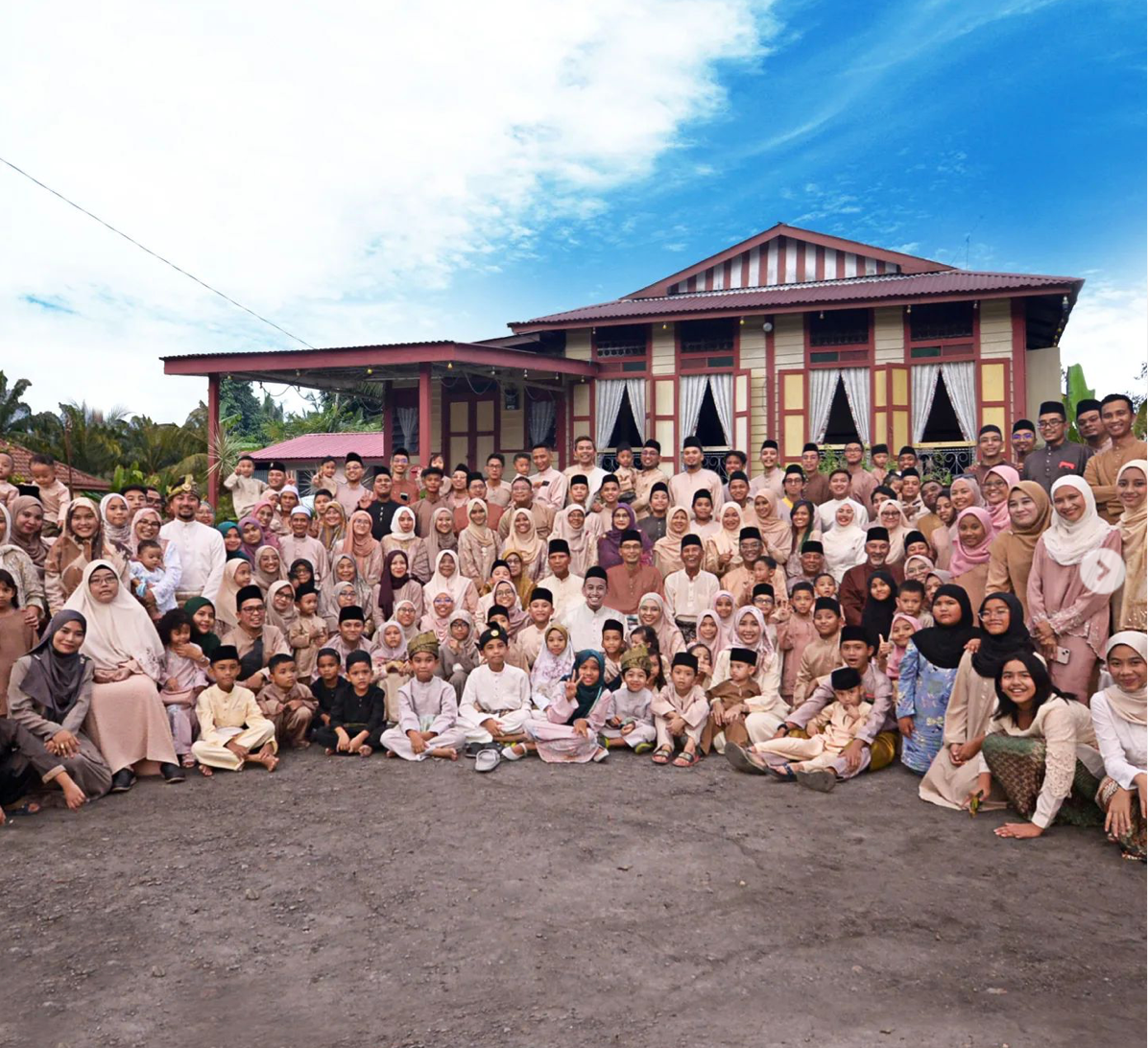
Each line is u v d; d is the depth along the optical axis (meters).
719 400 15.02
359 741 6.19
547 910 3.64
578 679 6.16
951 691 5.33
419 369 14.88
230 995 3.02
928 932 3.41
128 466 27.03
